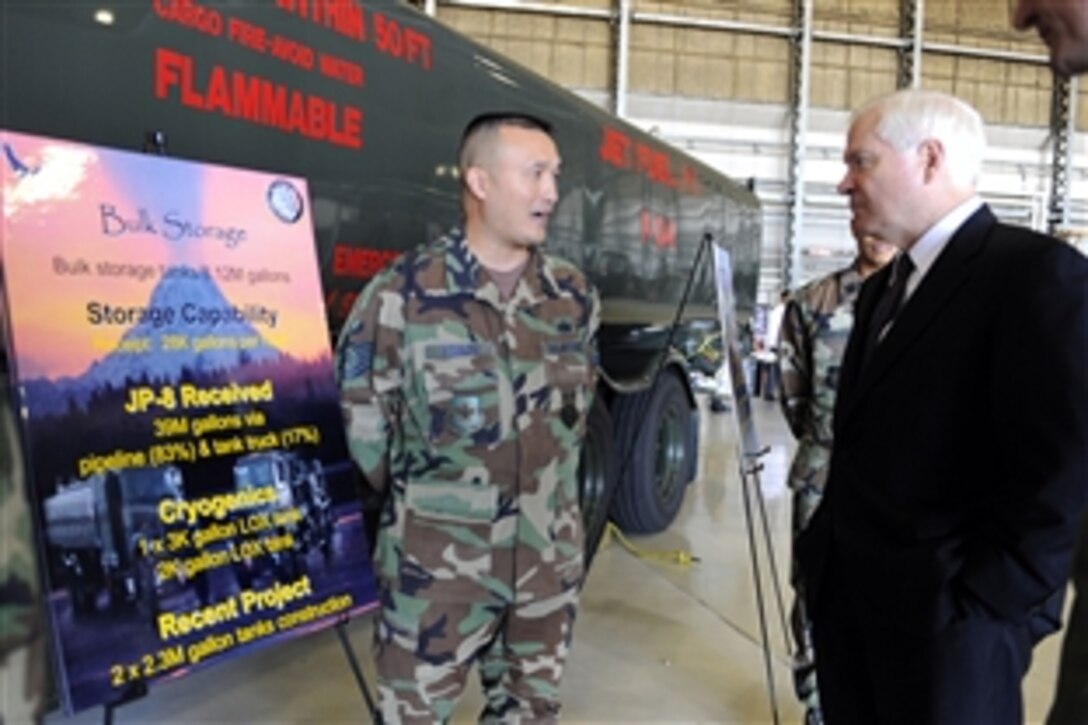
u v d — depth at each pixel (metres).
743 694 2.84
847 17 13.41
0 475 0.62
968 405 1.36
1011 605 1.27
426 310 1.68
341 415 1.84
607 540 4.73
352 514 1.88
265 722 2.52
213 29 2.03
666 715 2.67
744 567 4.30
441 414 1.67
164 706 2.60
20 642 0.60
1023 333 1.26
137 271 1.57
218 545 1.63
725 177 6.55
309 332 1.87
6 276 1.38
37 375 1.40
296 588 1.75
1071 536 1.23
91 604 1.43
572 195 3.97
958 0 13.65
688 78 13.06
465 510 1.68
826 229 13.79
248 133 2.13
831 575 1.62
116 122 1.82
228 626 1.63
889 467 1.43
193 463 1.62
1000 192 14.22
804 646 2.50
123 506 1.50
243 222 1.77
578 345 1.82
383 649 1.73
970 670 1.32
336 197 2.42
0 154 1.39
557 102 3.78
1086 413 1.21
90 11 1.76
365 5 2.52
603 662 3.05
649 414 4.54
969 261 1.39
